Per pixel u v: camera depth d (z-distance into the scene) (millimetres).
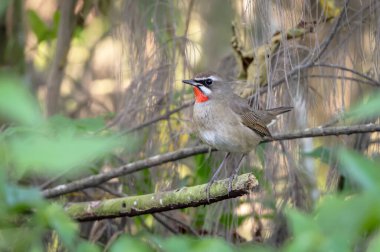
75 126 10086
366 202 3316
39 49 16688
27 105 3199
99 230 12445
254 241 11641
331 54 11445
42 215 4414
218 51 15180
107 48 16469
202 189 9180
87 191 13383
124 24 12305
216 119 10609
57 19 15086
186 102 12188
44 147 3207
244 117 10508
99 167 12609
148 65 12164
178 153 10961
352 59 11484
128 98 12125
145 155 12328
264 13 10109
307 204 11781
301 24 10711
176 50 12188
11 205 4148
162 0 12164
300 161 11859
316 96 11734
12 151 3275
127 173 11227
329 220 3492
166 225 11922
